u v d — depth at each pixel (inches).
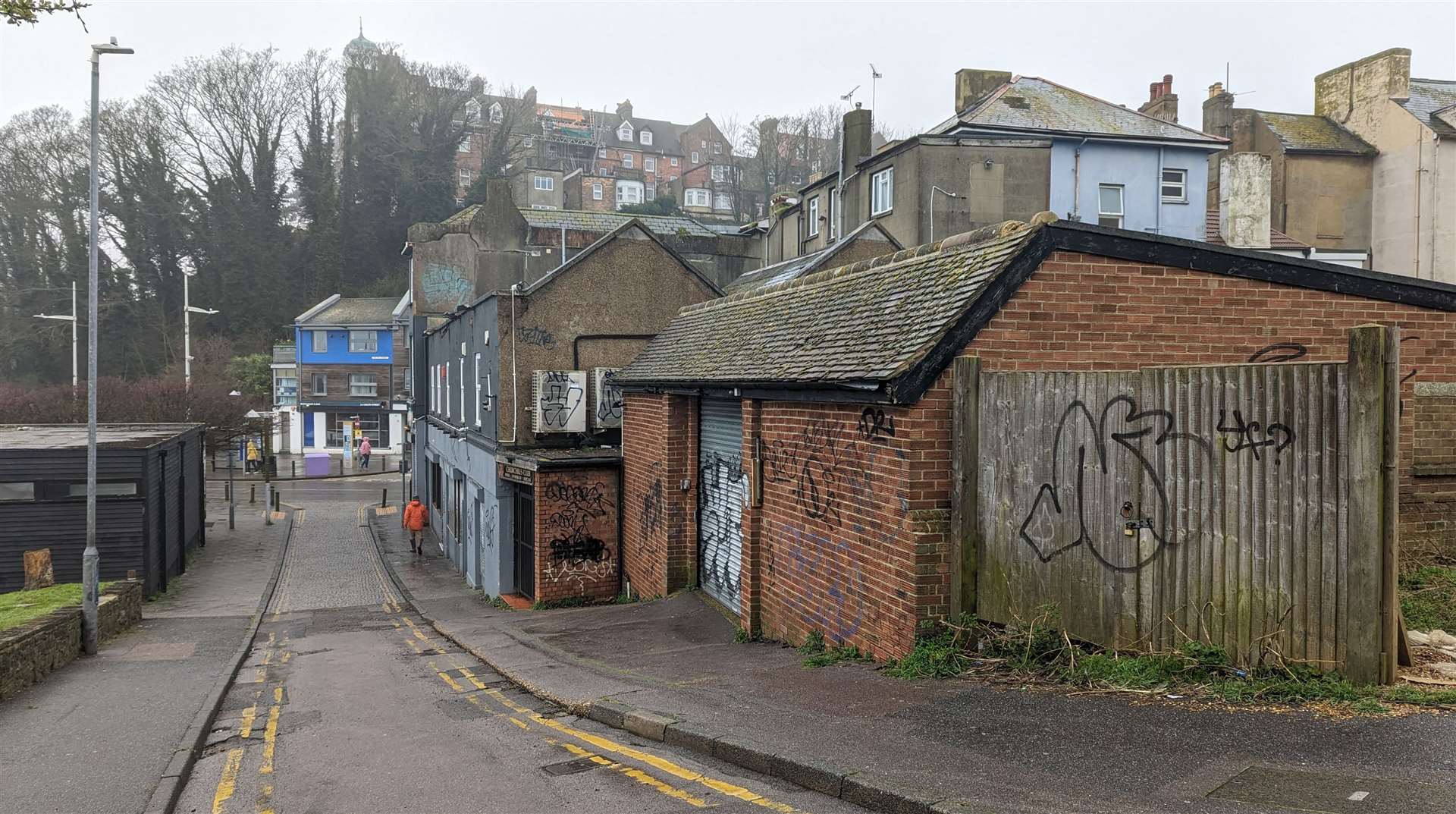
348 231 2391.7
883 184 1111.6
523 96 3543.3
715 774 211.2
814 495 328.8
